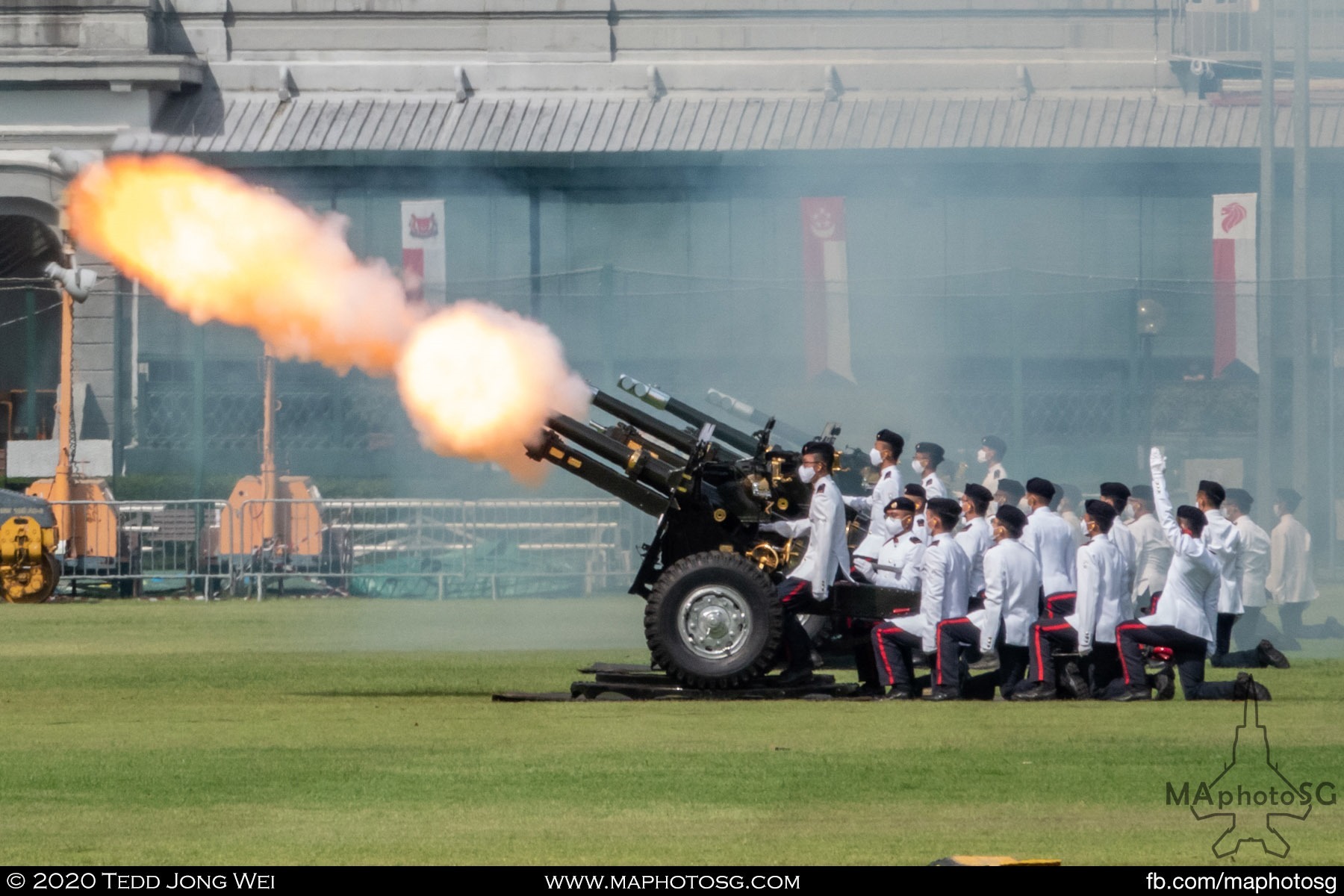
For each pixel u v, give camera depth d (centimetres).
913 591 6044
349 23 16212
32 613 10538
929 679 6462
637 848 3375
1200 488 7231
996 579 5988
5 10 15912
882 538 7000
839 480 7981
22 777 4212
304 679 6531
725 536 6016
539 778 4191
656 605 5800
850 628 6238
